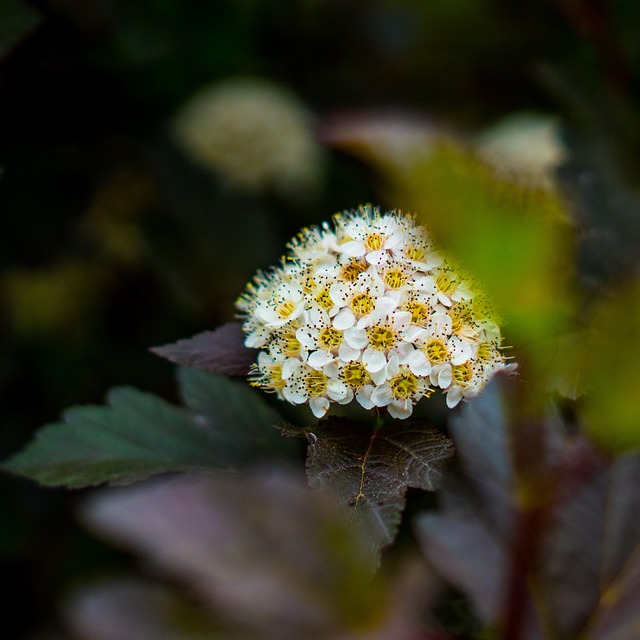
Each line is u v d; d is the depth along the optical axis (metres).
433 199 0.19
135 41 0.47
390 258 0.33
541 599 0.28
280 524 0.22
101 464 0.34
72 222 0.47
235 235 0.49
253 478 0.23
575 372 0.23
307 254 0.34
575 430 0.29
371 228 0.33
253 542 0.22
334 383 0.32
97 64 0.46
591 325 0.22
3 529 0.46
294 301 0.33
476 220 0.19
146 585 0.23
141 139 0.49
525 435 0.25
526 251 0.20
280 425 0.31
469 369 0.32
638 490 0.29
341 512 0.29
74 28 0.44
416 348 0.32
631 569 0.28
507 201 0.19
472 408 0.29
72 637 0.23
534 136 0.47
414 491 0.35
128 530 0.22
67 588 0.44
